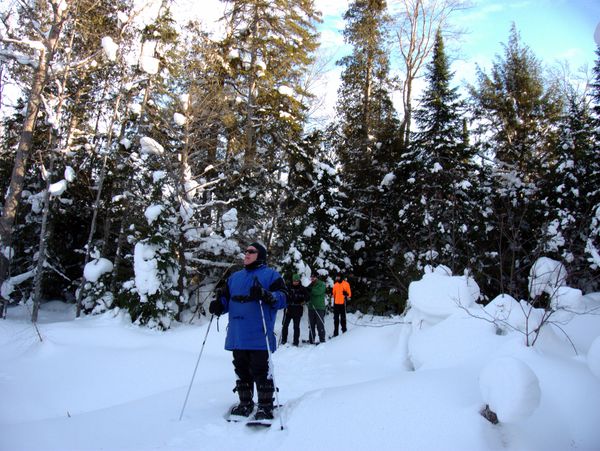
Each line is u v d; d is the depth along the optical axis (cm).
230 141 1313
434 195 1195
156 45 1262
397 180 1379
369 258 1448
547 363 390
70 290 1548
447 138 1265
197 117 1110
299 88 1561
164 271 991
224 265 1204
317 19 1612
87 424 374
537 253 835
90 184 1422
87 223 1560
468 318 532
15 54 1127
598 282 977
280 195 1321
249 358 406
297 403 395
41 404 473
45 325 870
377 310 1290
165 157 1112
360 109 1839
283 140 1395
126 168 1220
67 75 1235
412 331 675
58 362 625
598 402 332
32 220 1415
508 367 295
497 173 1498
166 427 363
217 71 1223
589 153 1296
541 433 308
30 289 1399
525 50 1902
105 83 1360
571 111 1381
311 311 995
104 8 1267
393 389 368
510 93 1841
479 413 312
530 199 1281
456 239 1120
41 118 1365
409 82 1844
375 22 1816
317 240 1322
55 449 316
